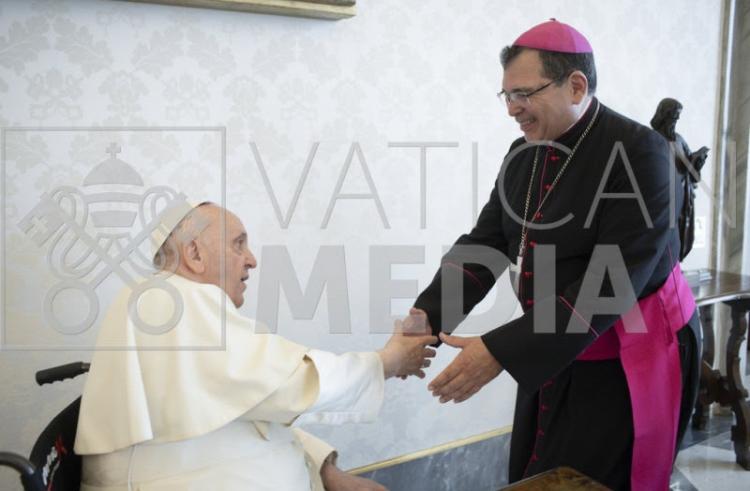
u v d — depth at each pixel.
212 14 1.79
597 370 1.54
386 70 2.10
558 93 1.41
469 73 2.27
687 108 2.94
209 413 1.19
